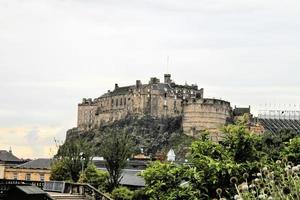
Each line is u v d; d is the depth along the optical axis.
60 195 33.62
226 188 20.27
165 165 22.81
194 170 21.23
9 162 125.69
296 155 21.52
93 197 35.25
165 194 22.14
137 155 108.94
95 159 99.94
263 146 25.86
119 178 63.16
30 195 26.97
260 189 10.17
